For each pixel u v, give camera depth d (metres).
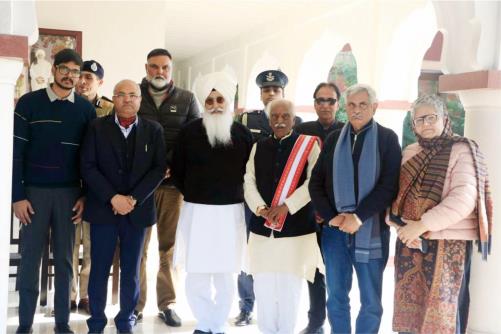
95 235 3.98
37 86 6.97
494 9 4.14
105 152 3.94
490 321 4.11
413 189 3.39
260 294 3.93
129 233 4.03
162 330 4.41
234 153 4.11
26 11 3.41
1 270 3.42
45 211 3.88
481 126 4.16
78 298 5.14
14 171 3.79
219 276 4.19
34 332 4.14
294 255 3.86
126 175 4.00
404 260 3.46
